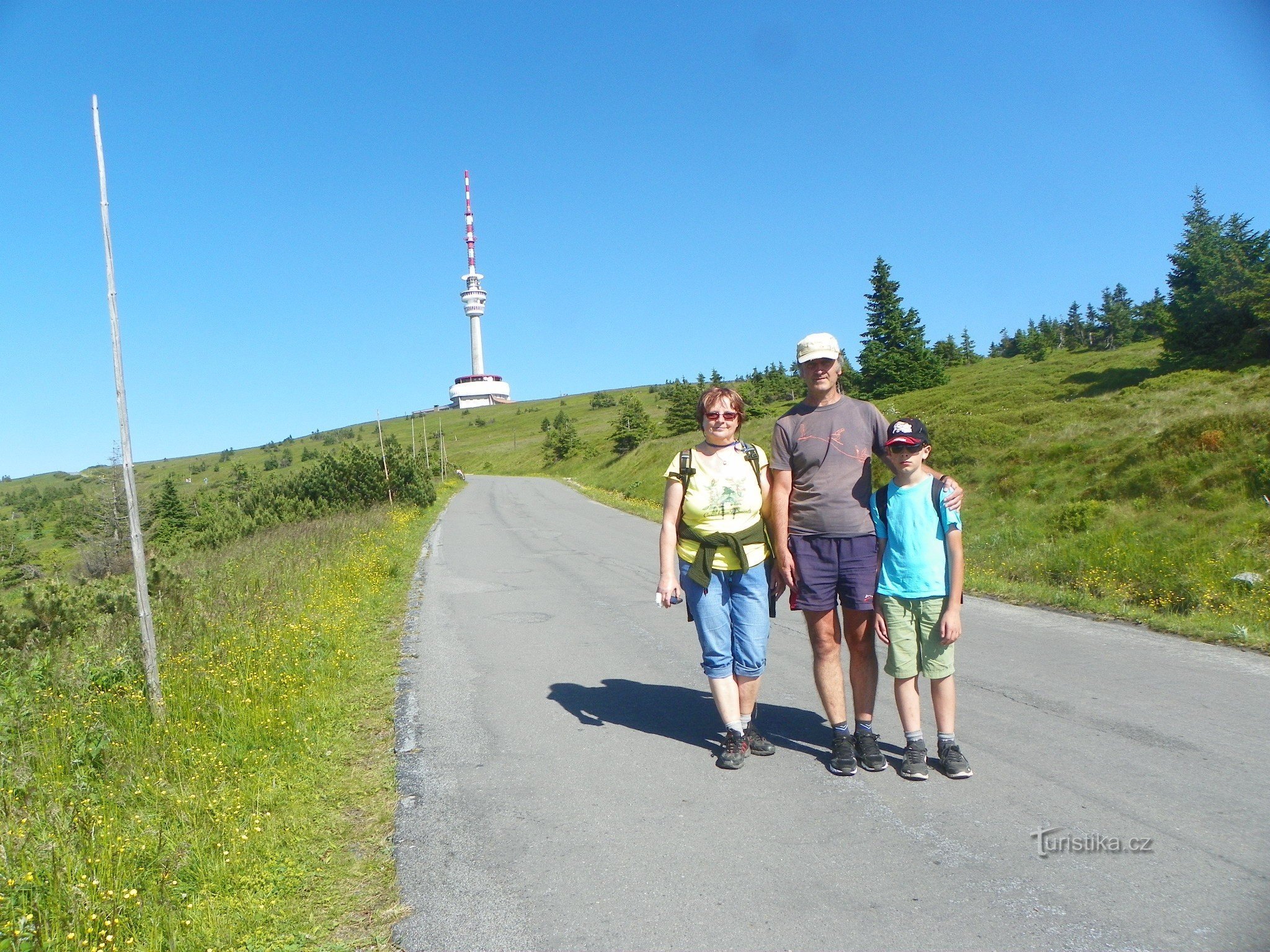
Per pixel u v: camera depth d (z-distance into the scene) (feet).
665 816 13.24
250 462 485.15
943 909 10.05
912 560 13.99
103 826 12.68
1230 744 15.08
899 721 17.56
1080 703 18.07
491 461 354.33
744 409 15.19
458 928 10.32
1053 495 60.13
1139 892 10.14
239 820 13.34
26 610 31.14
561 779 15.14
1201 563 35.50
